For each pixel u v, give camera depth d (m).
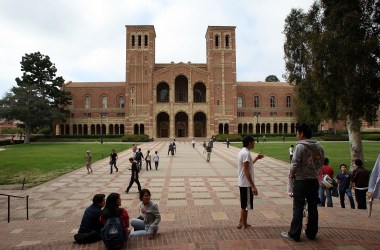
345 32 19.25
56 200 16.47
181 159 37.72
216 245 6.93
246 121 98.12
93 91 97.94
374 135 76.06
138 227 8.98
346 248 6.63
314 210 7.12
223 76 90.88
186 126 96.25
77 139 84.69
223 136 81.06
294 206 7.16
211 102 89.69
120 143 72.69
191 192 18.17
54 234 10.38
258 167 29.25
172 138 86.88
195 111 89.75
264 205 14.38
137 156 26.23
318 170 7.04
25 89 75.31
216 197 16.78
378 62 19.30
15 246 8.95
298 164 6.98
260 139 83.31
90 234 8.23
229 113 90.56
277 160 35.19
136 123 88.88
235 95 90.69
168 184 20.91
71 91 97.81
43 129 109.50
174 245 7.12
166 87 97.25
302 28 32.62
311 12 23.98
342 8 19.39
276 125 99.69
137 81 89.56
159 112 89.25
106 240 7.31
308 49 26.81
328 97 21.88
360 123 22.98
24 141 77.25
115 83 99.38
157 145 65.31
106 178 23.78
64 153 44.84
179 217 12.30
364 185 12.31
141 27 90.31
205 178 23.33
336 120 24.30
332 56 19.98
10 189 19.50
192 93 89.88
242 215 8.27
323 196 13.52
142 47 90.00
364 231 7.93
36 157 38.88
